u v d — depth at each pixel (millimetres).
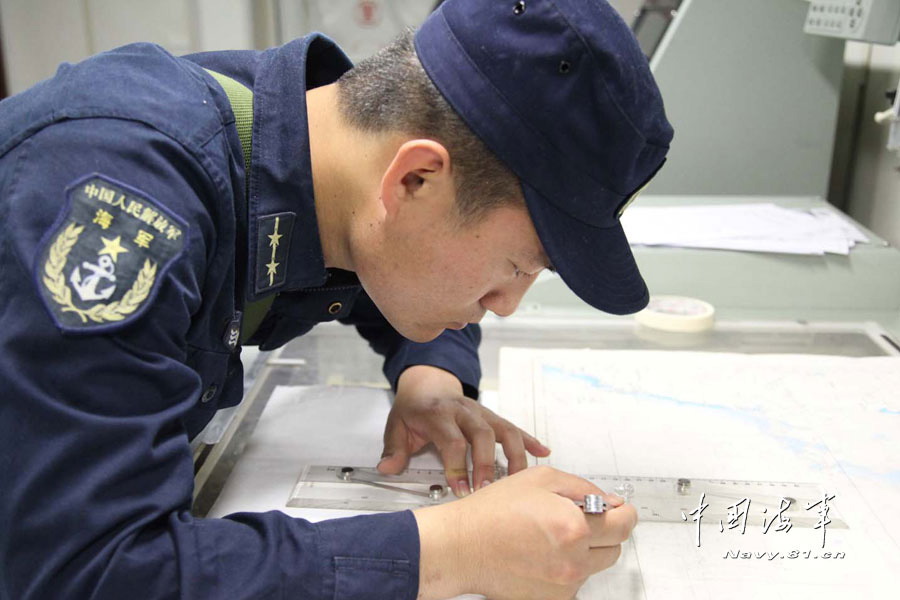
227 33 1717
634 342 1001
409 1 1781
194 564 497
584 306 1089
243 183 604
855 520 644
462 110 528
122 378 493
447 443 726
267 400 855
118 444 491
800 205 1328
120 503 493
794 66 1356
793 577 580
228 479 705
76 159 504
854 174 1521
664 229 1167
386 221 586
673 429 778
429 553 548
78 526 476
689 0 1324
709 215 1244
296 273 658
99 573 479
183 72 596
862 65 1471
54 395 475
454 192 547
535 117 518
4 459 477
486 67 522
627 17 1653
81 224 489
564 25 504
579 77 508
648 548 614
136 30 1724
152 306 500
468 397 814
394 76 573
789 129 1396
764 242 1107
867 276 1085
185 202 531
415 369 825
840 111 1538
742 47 1346
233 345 657
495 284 604
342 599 523
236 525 539
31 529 474
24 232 484
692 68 1360
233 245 591
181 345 540
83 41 1729
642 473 708
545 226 544
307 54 683
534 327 1037
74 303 477
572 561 547
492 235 562
